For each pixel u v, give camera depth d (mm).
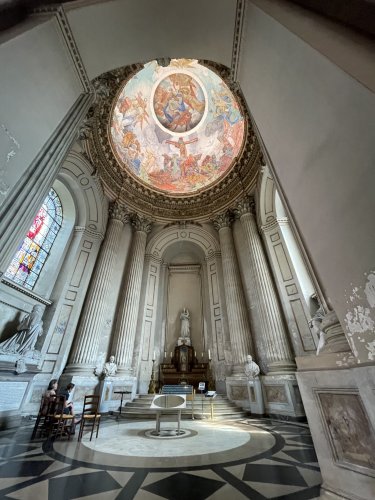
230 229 11461
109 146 10625
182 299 12461
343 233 1651
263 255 8922
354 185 1511
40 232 7863
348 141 1532
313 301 7387
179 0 2994
